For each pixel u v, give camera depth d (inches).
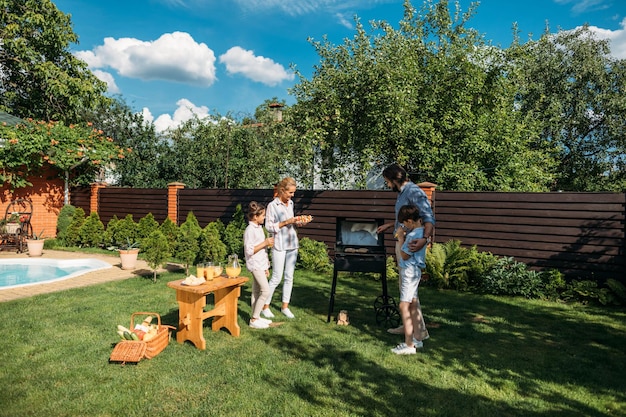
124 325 195.8
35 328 190.1
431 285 307.4
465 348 175.9
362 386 138.7
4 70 698.2
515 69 461.4
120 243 438.3
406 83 386.3
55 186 518.0
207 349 170.1
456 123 405.1
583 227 278.8
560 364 159.8
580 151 699.4
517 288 274.1
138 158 587.5
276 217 220.8
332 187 473.1
